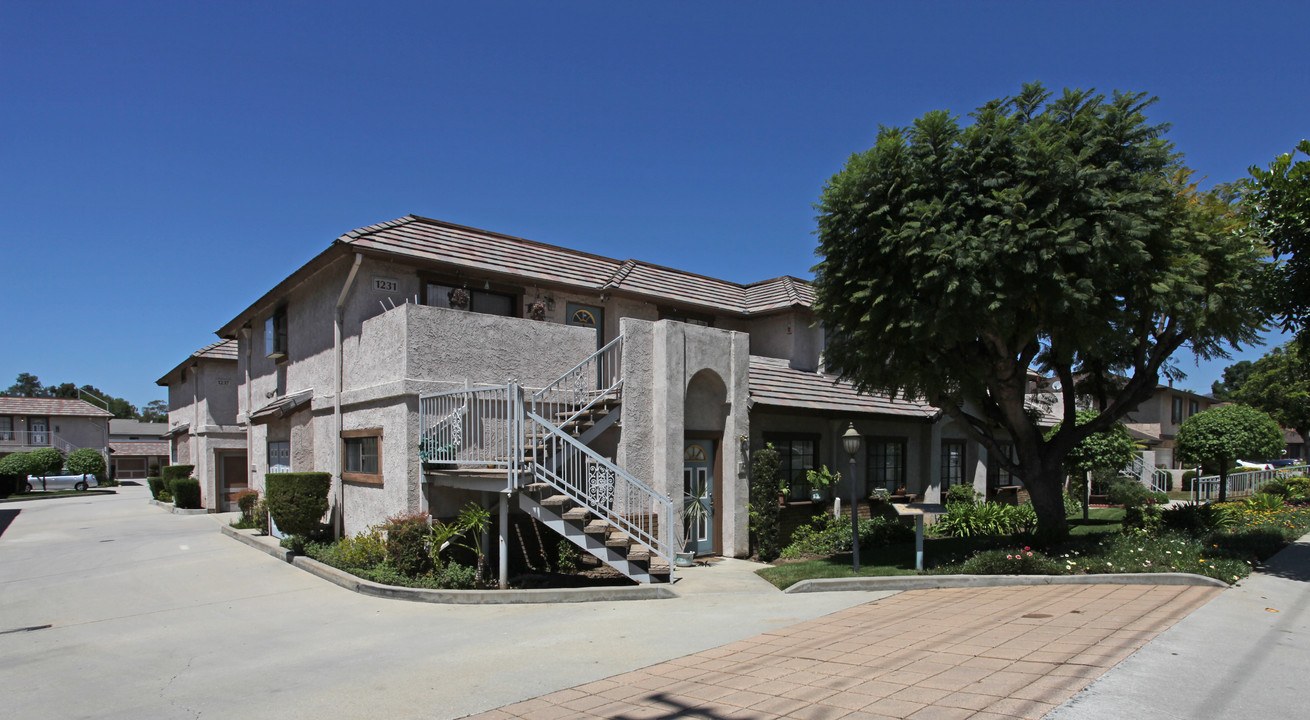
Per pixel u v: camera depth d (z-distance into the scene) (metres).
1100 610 7.37
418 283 12.67
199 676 6.32
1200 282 10.55
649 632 7.42
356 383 12.50
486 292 13.33
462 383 11.38
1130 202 9.02
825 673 5.60
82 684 6.17
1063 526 11.56
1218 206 10.65
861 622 7.60
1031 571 9.63
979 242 8.88
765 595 9.48
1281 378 36.28
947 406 11.92
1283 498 21.81
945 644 6.28
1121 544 10.49
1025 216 9.09
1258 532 12.35
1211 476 25.22
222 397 24.69
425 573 10.23
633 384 11.89
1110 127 9.65
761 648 6.62
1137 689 4.77
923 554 11.20
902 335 10.44
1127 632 6.32
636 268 16.39
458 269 12.65
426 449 10.78
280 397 16.41
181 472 25.55
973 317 9.39
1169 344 11.70
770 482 12.72
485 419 11.29
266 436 17.03
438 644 7.13
